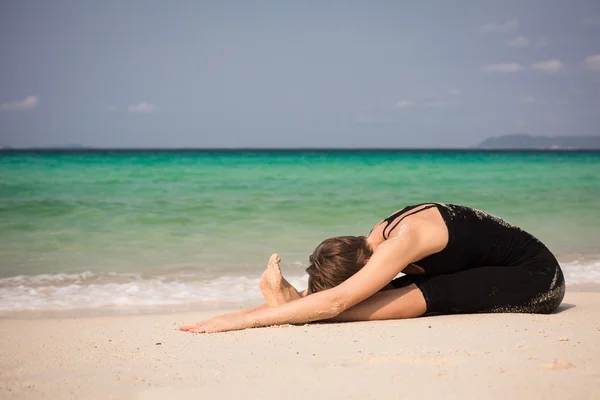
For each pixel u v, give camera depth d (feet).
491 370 8.37
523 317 12.45
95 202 43.96
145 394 7.63
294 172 84.53
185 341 11.06
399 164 115.55
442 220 12.28
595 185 62.54
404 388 7.63
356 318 12.29
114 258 24.04
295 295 12.61
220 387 7.86
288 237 29.68
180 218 36.32
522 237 12.91
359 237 12.45
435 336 10.80
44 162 110.01
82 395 7.63
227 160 135.23
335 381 8.00
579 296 16.06
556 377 7.99
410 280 12.85
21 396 7.63
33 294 17.60
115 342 11.11
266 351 9.94
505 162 127.75
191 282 19.53
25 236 29.60
